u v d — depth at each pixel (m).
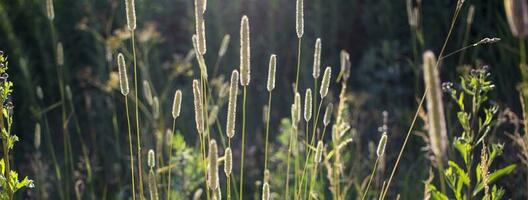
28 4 5.85
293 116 2.61
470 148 2.69
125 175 4.61
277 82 5.87
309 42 6.07
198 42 2.22
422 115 3.20
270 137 5.18
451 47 5.68
